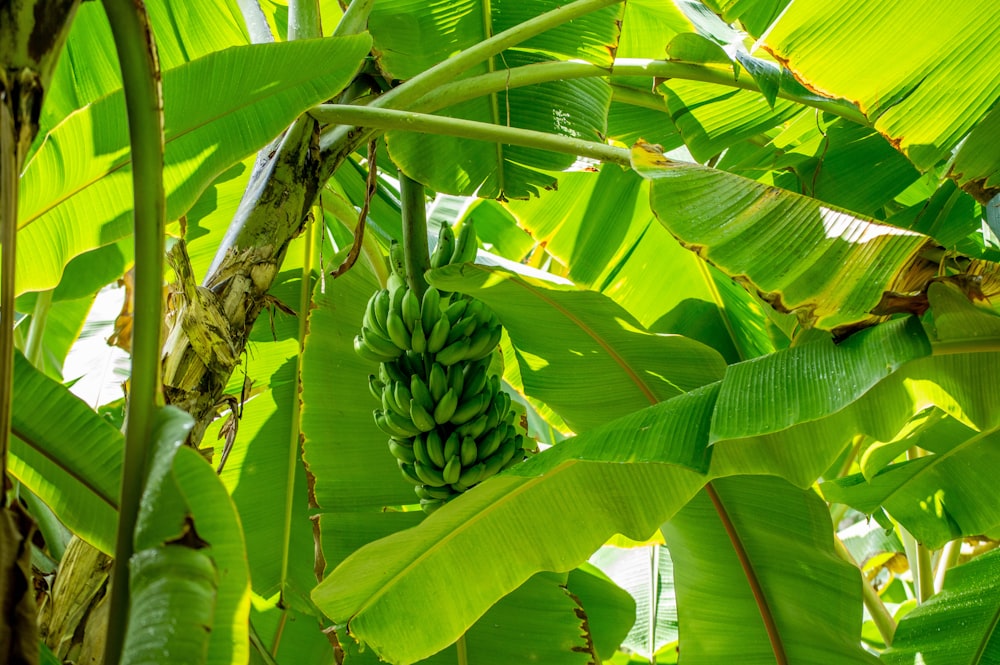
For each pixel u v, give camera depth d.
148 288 3.59
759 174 6.35
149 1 6.05
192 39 6.12
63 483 4.81
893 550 8.09
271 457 6.24
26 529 3.29
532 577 6.02
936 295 5.15
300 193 5.56
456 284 5.66
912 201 6.50
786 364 5.16
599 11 5.99
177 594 3.11
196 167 5.26
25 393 4.74
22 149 3.16
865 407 5.33
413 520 6.01
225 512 3.68
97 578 5.16
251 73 5.18
